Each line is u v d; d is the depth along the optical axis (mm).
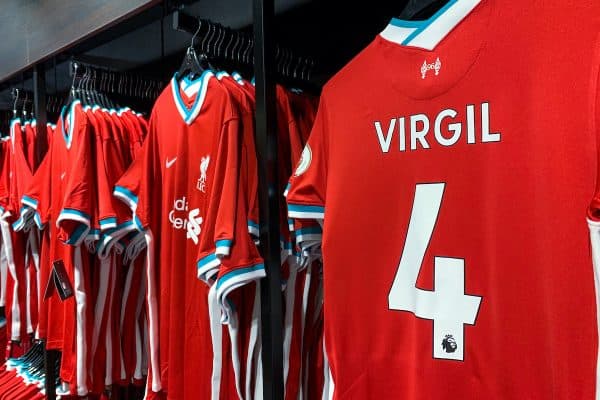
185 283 1147
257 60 950
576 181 575
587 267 570
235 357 1003
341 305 816
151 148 1233
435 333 723
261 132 949
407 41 750
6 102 2260
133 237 1362
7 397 1862
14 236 1832
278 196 969
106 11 1294
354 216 803
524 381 635
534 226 619
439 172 718
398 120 760
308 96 1181
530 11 621
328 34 1344
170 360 1157
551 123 594
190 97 1126
